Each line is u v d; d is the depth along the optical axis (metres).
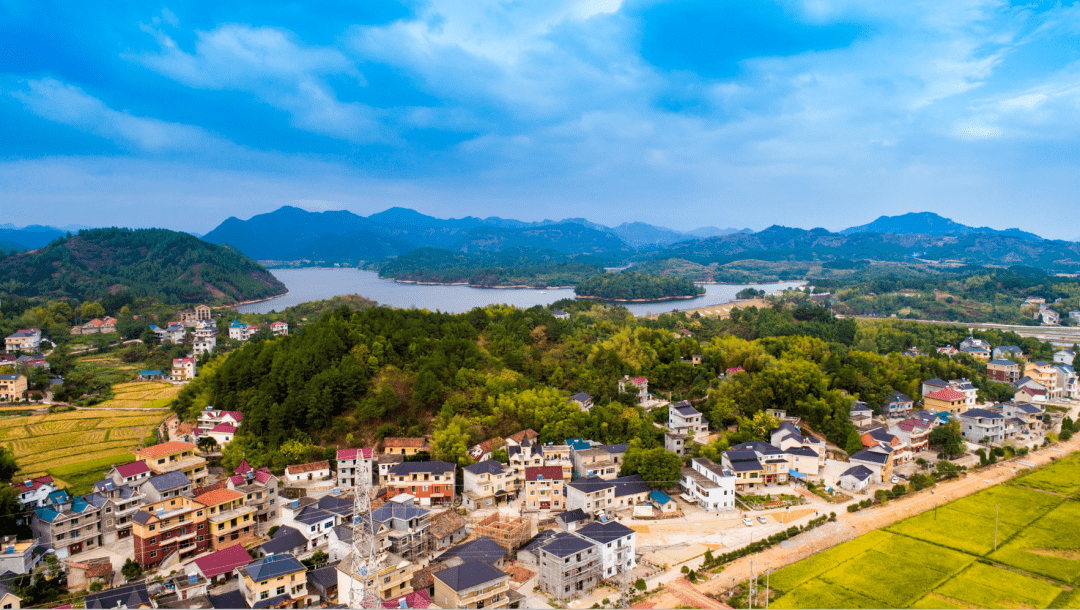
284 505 144.88
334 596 114.44
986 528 147.62
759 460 175.88
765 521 150.38
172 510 126.31
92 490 154.50
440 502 158.12
